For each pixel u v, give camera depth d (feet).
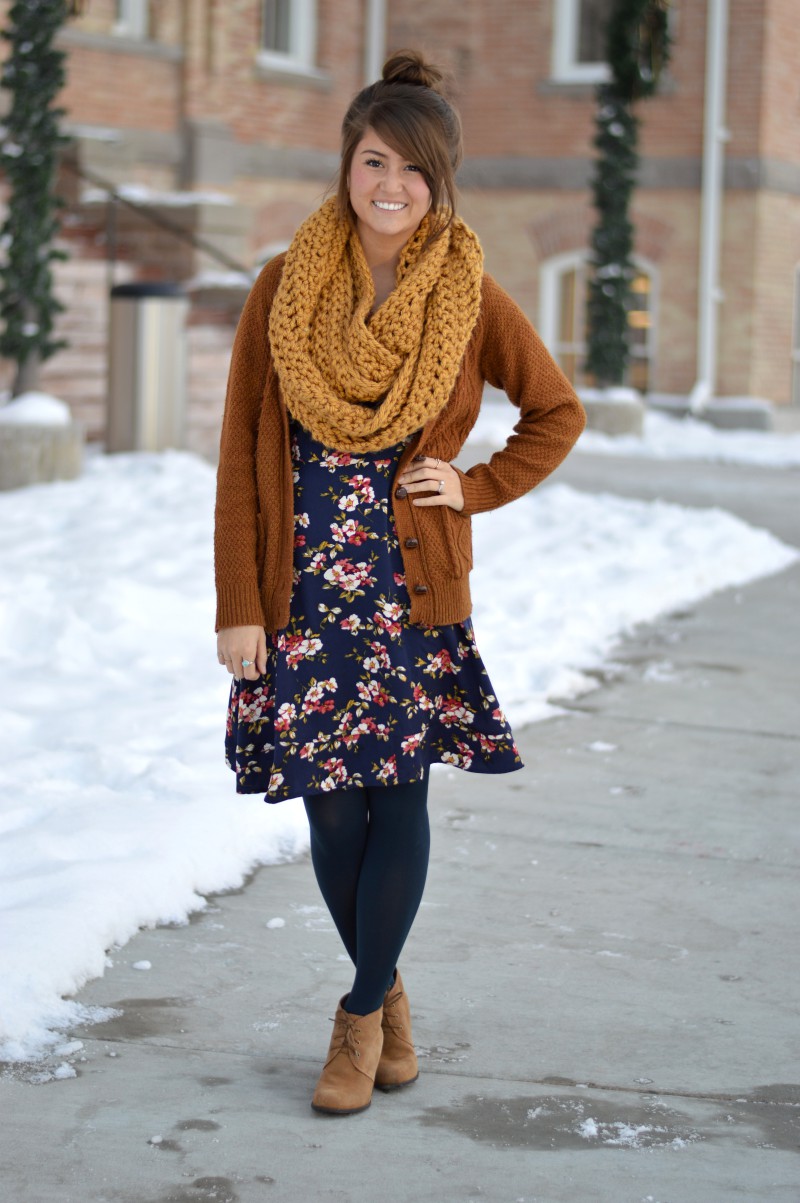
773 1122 10.19
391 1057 10.58
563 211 66.18
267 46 61.11
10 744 17.63
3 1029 10.96
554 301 67.15
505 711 20.30
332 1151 9.64
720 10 62.54
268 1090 10.47
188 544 29.12
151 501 33.09
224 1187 9.18
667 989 12.35
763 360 64.75
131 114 53.57
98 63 52.08
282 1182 9.25
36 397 35.14
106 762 16.69
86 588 24.07
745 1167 9.57
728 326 64.44
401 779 10.07
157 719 18.71
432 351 9.93
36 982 11.51
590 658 23.56
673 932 13.57
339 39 63.52
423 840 10.38
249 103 58.90
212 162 55.88
